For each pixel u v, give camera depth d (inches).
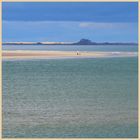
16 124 1430.9
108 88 1790.1
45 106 1603.1
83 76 2113.7
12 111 1534.2
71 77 2105.1
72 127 1387.8
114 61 2092.8
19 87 1904.5
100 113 1477.6
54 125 1401.3
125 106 1528.1
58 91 1831.9
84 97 1688.0
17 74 2074.3
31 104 1626.5
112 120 1396.4
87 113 1504.7
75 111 1525.6
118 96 1649.9
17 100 1673.2
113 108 1518.2
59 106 1599.4
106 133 1334.9
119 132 1331.2
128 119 1418.6
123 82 1854.1
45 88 1891.0
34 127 1407.5
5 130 1395.2
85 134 1342.3
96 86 1857.8
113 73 2016.5
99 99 1636.3
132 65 1964.8
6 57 2119.8
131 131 1344.7
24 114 1513.3
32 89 1872.5
